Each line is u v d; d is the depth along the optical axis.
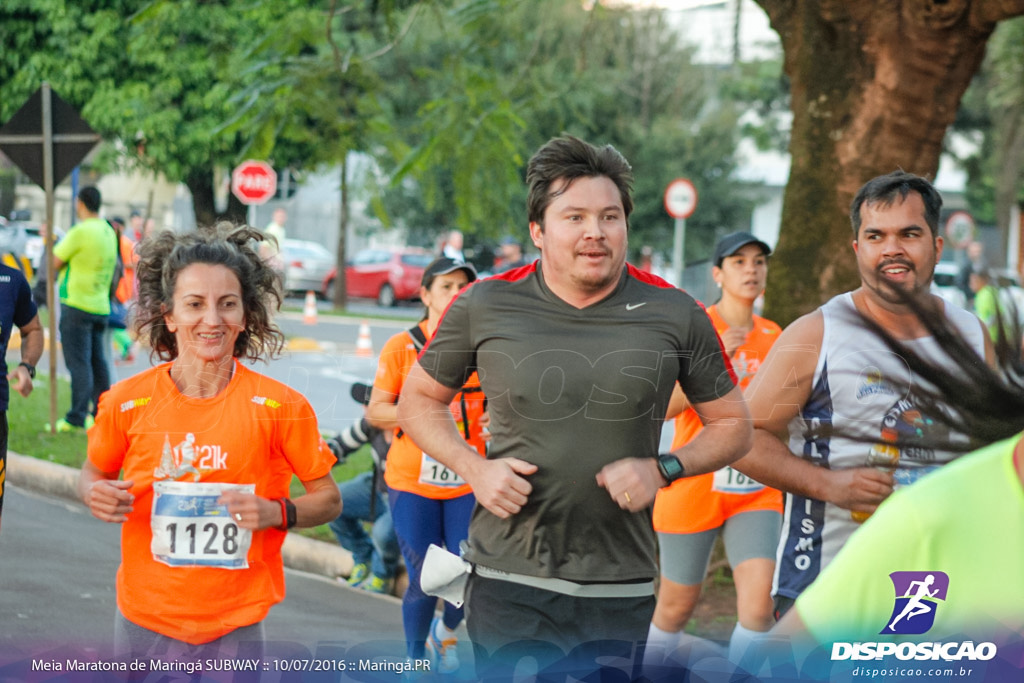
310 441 5.35
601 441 4.84
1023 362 2.64
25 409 16.45
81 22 29.77
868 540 2.62
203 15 20.12
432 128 13.15
